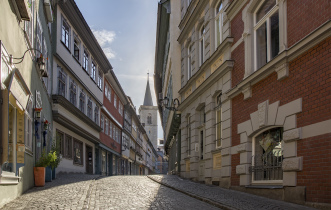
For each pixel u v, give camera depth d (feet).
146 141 258.98
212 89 47.11
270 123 31.12
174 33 76.43
